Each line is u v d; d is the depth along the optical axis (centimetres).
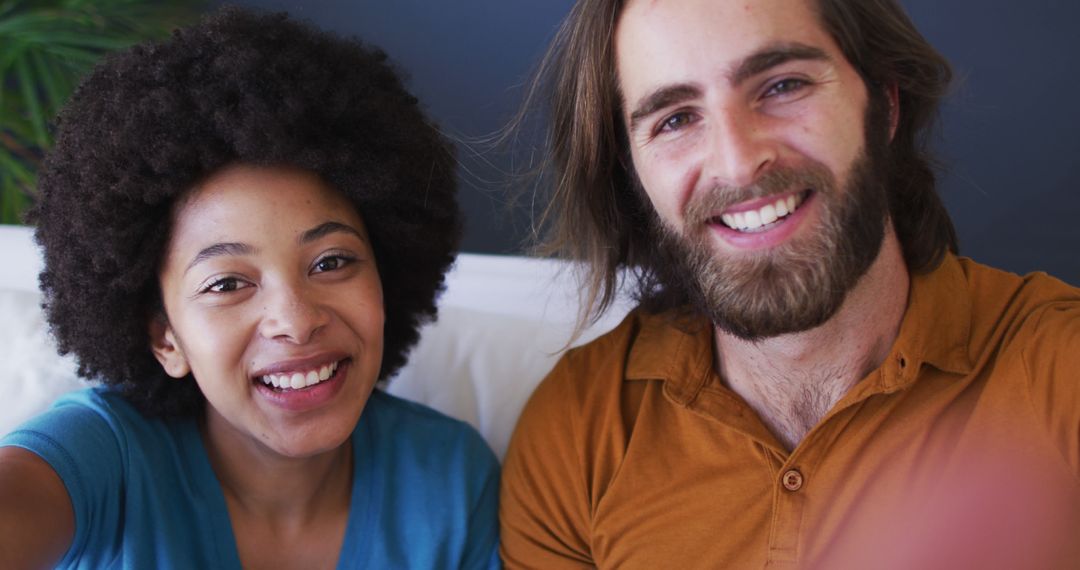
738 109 91
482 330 135
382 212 105
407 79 115
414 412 119
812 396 99
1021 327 94
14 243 141
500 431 129
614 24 100
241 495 106
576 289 130
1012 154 221
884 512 92
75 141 97
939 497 91
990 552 88
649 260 114
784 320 92
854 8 95
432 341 134
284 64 95
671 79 92
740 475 98
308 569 107
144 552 98
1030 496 88
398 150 104
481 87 241
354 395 99
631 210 113
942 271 99
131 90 95
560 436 109
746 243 92
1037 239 224
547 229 128
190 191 94
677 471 102
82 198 96
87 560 97
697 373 103
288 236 94
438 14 239
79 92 101
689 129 94
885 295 96
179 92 93
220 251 93
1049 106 218
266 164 94
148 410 106
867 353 97
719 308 94
